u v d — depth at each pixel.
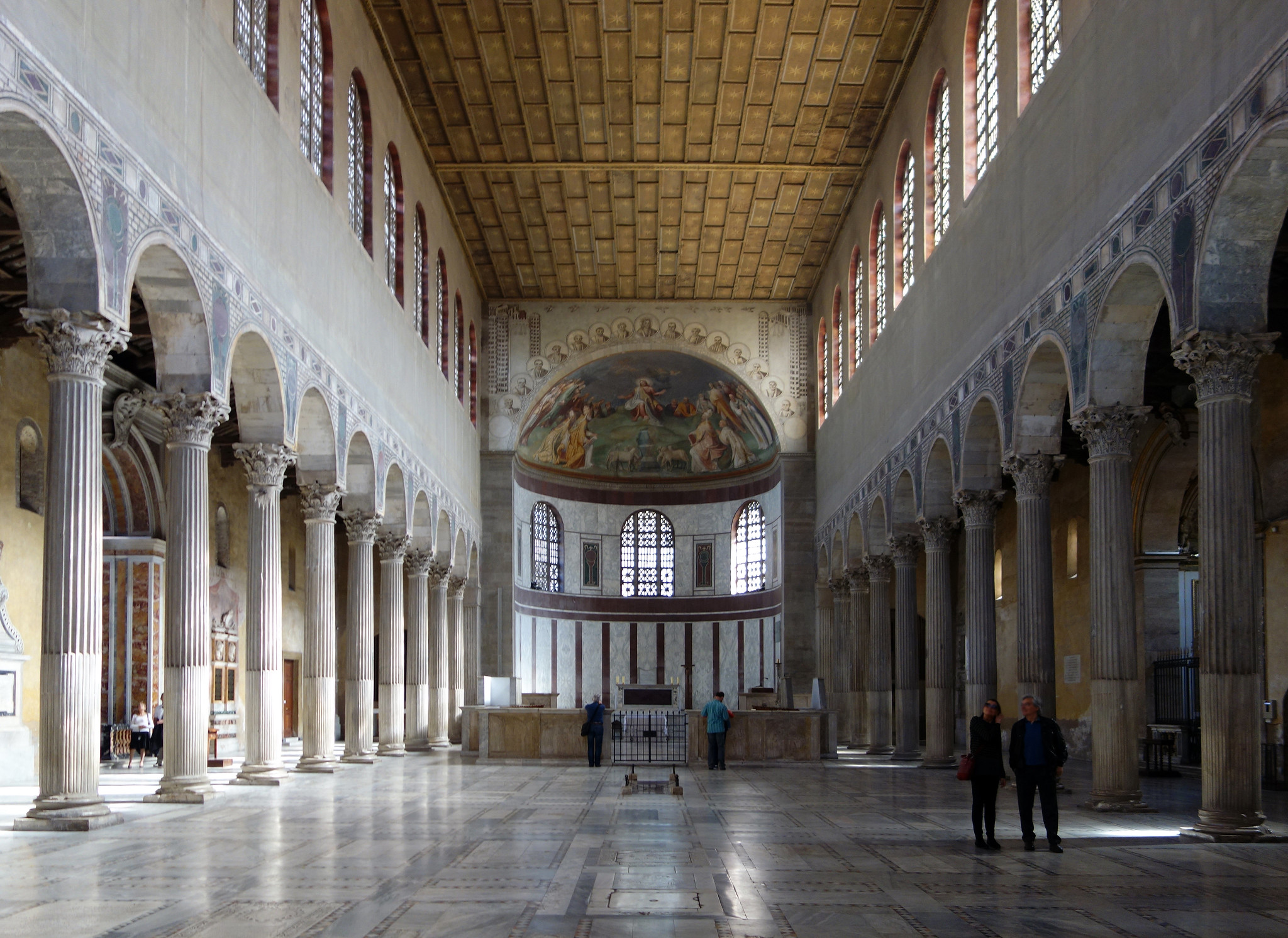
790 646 45.00
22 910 9.60
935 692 27.81
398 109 31.23
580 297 46.22
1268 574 22.02
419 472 33.75
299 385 22.08
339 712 46.06
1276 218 13.66
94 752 15.02
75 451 14.53
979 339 23.45
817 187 36.72
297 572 40.69
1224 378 14.05
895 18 27.98
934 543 27.89
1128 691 17.17
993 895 10.40
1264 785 21.30
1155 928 9.05
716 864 12.14
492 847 13.27
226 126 18.44
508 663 45.12
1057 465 20.84
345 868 11.73
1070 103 18.44
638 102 31.80
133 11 15.13
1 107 12.01
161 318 17.39
